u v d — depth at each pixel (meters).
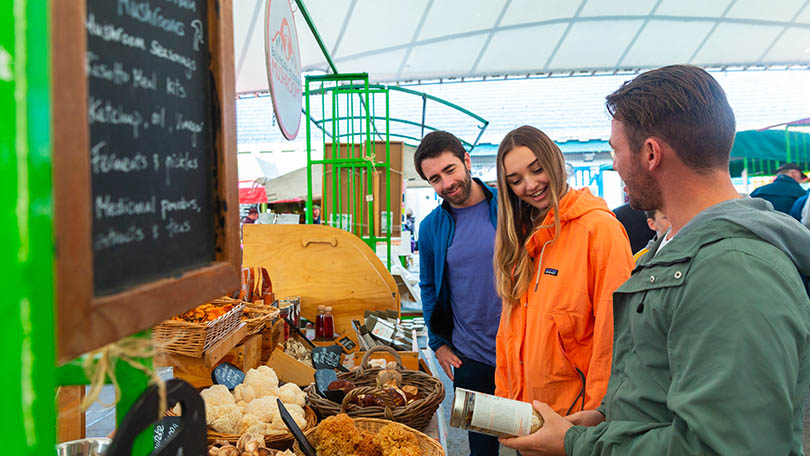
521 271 1.81
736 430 0.75
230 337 1.88
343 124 9.66
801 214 5.04
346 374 2.06
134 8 0.55
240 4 7.71
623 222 3.90
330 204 4.51
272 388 1.83
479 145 14.08
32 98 0.38
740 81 15.02
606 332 1.56
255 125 14.25
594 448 1.01
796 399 0.83
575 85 15.07
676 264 0.93
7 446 0.38
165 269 0.59
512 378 1.87
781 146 5.75
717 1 10.48
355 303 3.27
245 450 1.30
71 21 0.41
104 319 0.45
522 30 10.95
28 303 0.38
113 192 0.51
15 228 0.37
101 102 0.50
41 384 0.39
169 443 0.61
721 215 0.92
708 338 0.82
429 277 2.63
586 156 13.59
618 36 11.41
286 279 3.30
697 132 0.96
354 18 9.57
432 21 10.25
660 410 0.95
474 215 2.45
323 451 1.39
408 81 12.58
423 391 1.98
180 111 0.63
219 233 0.71
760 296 0.79
